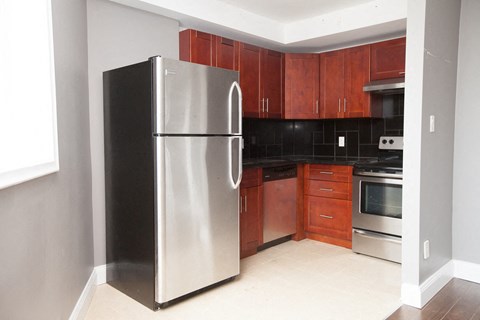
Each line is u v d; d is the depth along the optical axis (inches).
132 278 98.5
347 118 158.4
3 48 57.9
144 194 92.6
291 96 158.2
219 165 101.3
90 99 104.1
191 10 117.7
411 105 91.5
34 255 59.7
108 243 108.9
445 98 103.5
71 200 82.8
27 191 57.3
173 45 121.8
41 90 65.9
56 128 69.1
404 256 94.5
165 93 88.1
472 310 90.4
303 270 118.9
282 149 175.8
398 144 143.2
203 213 98.2
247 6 131.3
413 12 90.2
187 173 93.8
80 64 93.7
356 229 135.4
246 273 116.4
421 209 92.3
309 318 87.4
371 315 88.6
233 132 104.5
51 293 67.6
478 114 106.7
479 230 107.8
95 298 99.3
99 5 104.3
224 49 131.8
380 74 139.6
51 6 70.0
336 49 162.1
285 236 148.7
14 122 60.6
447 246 109.9
